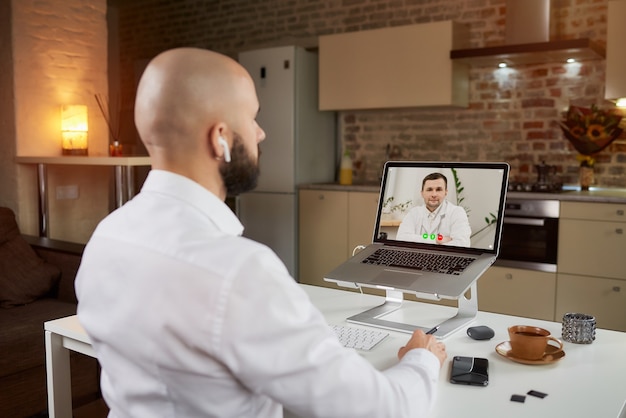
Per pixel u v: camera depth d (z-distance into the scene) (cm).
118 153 403
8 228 313
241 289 79
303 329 82
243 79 94
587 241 348
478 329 154
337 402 84
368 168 496
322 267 458
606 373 129
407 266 175
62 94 407
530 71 421
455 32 412
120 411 95
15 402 252
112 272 88
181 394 86
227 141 92
